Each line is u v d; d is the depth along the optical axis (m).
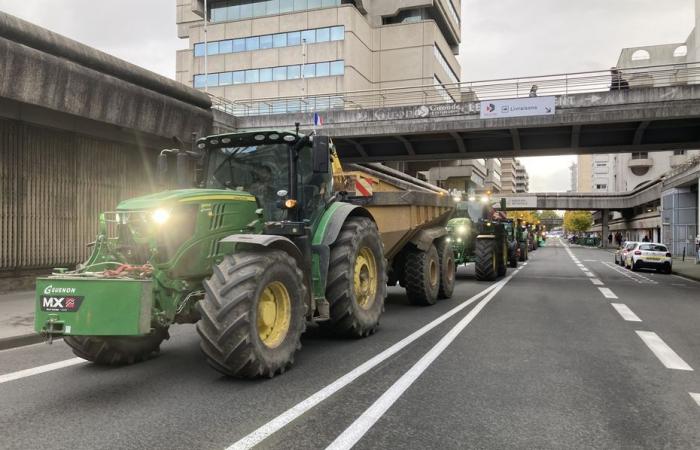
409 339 7.24
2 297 10.98
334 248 6.93
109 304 4.47
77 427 3.89
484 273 16.84
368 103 53.59
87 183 13.86
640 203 61.22
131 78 13.89
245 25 53.78
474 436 3.77
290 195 6.40
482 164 73.81
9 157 11.80
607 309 10.73
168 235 5.12
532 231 54.34
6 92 10.67
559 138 22.59
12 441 3.63
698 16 41.66
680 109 18.53
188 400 4.53
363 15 54.81
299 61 51.75
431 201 10.75
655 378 5.40
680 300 12.63
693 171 34.56
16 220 11.91
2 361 6.09
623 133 21.62
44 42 11.34
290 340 5.47
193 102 16.58
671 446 3.64
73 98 12.12
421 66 53.66
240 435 3.73
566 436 3.80
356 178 10.07
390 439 3.69
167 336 6.09
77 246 13.48
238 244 5.41
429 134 22.48
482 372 5.54
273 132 6.40
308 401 4.50
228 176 6.81
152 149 16.06
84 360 6.09
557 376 5.43
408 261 10.43
